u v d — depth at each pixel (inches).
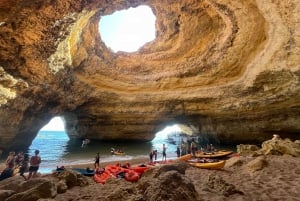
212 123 1130.7
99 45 1075.9
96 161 639.8
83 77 1036.5
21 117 798.5
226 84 951.6
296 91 744.3
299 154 606.2
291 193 288.0
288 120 879.1
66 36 762.2
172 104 1120.2
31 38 669.9
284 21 596.1
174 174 244.1
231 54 903.1
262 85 821.9
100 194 318.3
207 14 994.1
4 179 409.7
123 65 1162.0
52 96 903.7
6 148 811.4
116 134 1239.5
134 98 1122.7
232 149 1051.9
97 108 1151.0
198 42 1081.4
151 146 1277.1
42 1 605.3
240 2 762.2
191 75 1079.0
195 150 872.3
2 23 582.6
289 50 648.4
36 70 753.6
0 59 648.4
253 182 352.5
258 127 975.6
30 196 273.7
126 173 441.7
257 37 797.2
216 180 325.4
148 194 229.0
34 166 455.8
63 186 338.6
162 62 1170.0
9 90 697.0
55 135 4239.7
